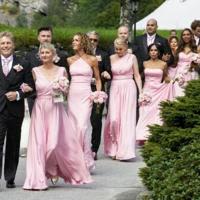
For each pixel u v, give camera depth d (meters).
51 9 56.50
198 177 10.62
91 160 15.38
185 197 10.46
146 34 20.38
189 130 12.20
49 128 13.49
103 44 31.45
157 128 12.64
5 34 13.42
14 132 13.42
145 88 19.86
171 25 40.53
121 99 17.73
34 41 28.59
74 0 61.81
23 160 16.67
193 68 19.86
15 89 13.35
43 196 12.82
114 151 17.50
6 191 13.23
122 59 17.80
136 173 15.39
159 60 19.92
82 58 15.80
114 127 17.50
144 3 57.16
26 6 47.69
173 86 19.89
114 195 12.94
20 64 13.39
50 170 13.65
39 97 13.59
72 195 12.94
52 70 13.70
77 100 15.70
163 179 11.25
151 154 12.19
